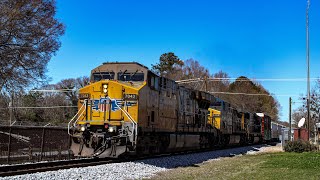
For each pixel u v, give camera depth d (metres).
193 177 14.95
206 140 31.17
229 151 32.22
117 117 18.06
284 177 14.33
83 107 18.72
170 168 18.25
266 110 93.44
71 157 21.36
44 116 70.25
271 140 63.31
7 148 19.88
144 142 19.41
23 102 66.94
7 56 31.80
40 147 21.56
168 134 22.77
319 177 14.16
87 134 18.19
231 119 38.56
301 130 43.34
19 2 30.50
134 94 18.09
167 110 22.41
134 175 14.72
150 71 19.91
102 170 14.78
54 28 33.91
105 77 20.03
